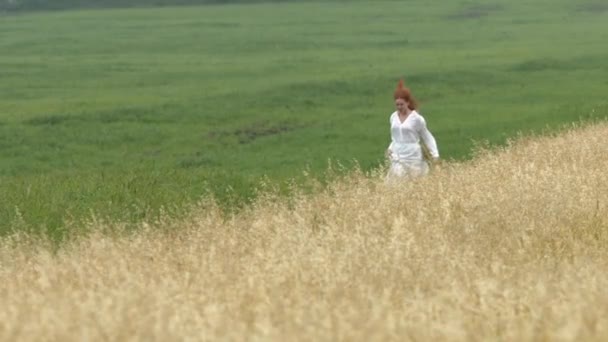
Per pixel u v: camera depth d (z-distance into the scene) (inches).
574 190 2365.9
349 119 6894.7
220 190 3043.8
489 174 2672.2
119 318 1238.9
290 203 2620.6
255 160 5674.2
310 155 5757.9
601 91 7790.4
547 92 7805.1
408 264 1630.2
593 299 1306.6
